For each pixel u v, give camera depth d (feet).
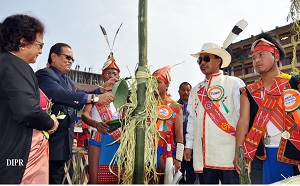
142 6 5.75
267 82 8.96
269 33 9.35
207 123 9.82
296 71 9.65
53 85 8.44
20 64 6.08
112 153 9.70
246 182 5.94
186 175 13.91
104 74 11.28
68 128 9.70
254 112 8.90
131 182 5.93
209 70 10.36
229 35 10.23
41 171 6.61
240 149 6.16
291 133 8.12
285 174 8.33
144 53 5.84
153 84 6.00
